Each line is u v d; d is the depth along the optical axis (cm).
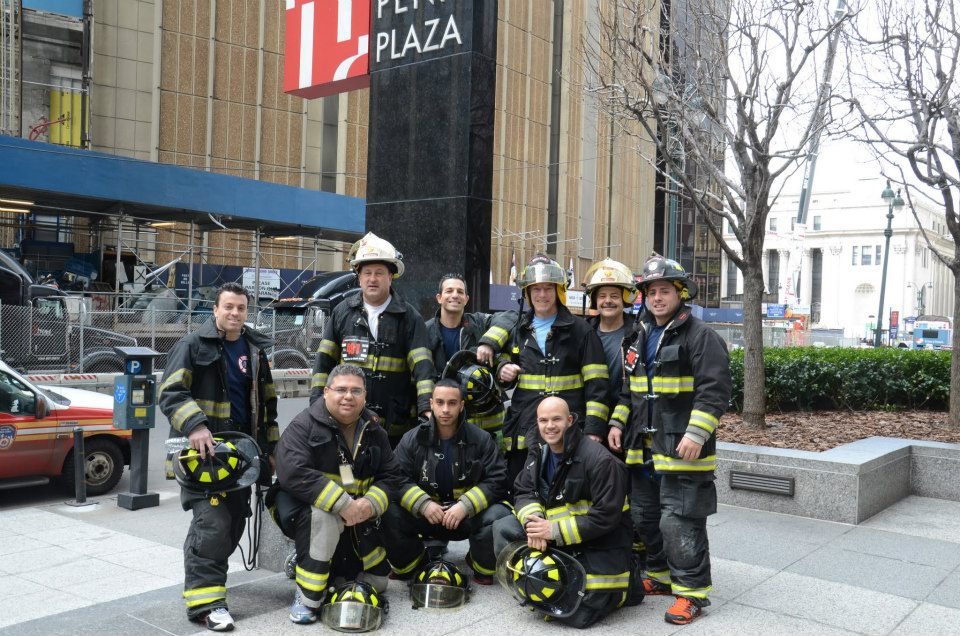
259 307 1973
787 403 1096
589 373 499
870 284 10544
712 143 975
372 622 414
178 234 2972
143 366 786
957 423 947
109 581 542
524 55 4644
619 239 5553
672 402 448
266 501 462
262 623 426
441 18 714
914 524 687
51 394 832
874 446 791
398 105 742
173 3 3092
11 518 730
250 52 3322
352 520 428
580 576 423
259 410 480
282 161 3434
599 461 429
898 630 428
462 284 562
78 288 2212
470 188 691
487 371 505
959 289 958
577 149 5044
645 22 958
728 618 442
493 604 459
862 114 863
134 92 2995
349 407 431
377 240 513
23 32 2662
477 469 481
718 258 6788
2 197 2042
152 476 930
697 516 441
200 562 424
